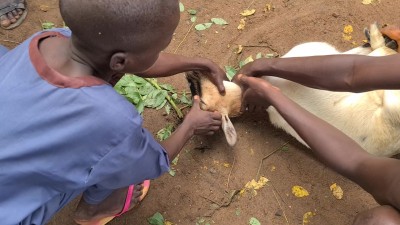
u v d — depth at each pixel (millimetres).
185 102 968
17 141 585
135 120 605
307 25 1069
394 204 646
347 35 1061
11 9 1057
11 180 606
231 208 882
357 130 867
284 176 915
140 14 534
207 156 926
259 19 1074
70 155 597
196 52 1034
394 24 1065
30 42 599
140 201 877
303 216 880
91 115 576
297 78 793
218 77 857
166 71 849
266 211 882
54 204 686
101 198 764
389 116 827
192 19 1072
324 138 729
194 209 881
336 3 1091
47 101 571
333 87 753
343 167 714
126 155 618
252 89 819
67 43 595
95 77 591
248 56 1034
